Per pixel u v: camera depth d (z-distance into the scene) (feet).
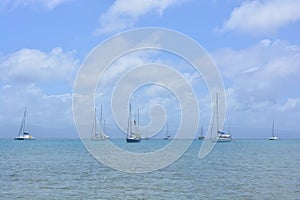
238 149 420.36
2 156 259.39
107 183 123.54
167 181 129.59
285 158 257.55
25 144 547.08
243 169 174.40
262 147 491.31
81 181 127.85
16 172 153.89
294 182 127.75
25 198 96.99
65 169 167.94
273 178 138.92
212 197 100.48
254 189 112.88
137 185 119.65
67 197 98.89
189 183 124.88
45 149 376.27
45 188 112.27
